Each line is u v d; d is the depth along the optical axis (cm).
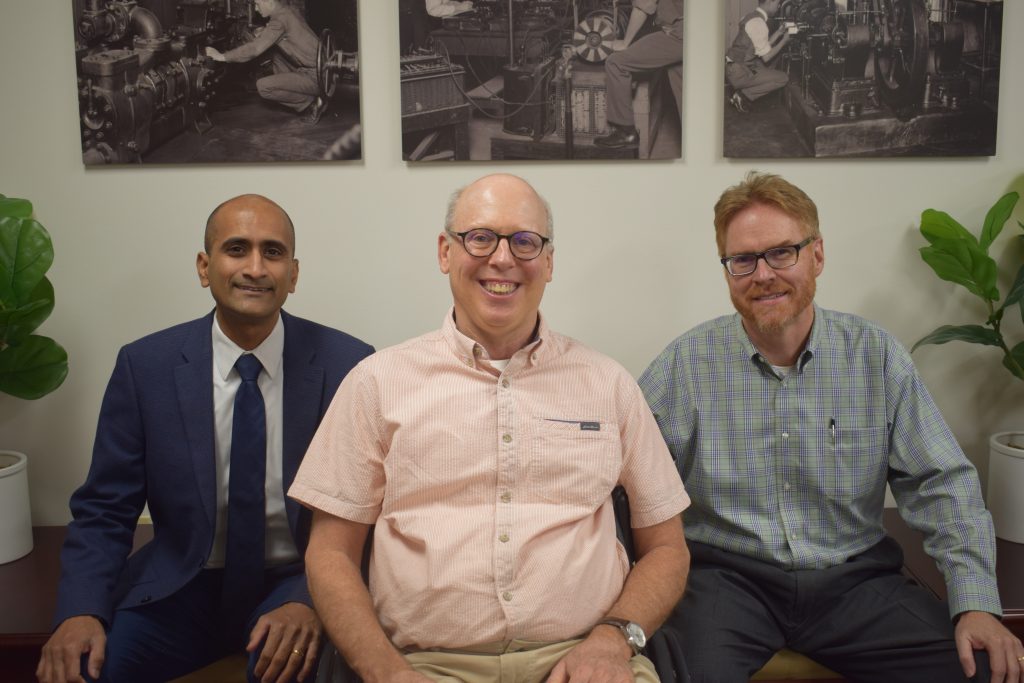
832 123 219
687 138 222
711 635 166
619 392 158
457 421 148
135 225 220
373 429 151
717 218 178
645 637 139
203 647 174
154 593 169
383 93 217
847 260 229
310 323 188
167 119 213
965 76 220
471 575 142
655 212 225
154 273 222
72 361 225
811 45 216
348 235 222
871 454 176
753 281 170
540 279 151
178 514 172
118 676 157
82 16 208
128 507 174
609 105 217
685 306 230
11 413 226
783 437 177
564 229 224
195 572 170
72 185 218
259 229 170
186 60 211
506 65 214
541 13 213
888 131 221
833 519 178
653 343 231
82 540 167
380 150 219
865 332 178
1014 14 221
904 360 175
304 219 221
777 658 177
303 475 154
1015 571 196
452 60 213
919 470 171
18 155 216
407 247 224
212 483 171
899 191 226
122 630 162
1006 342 234
